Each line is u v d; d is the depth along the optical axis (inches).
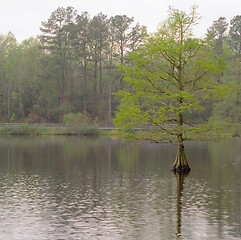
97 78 4114.2
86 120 3235.7
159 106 1373.0
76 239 662.5
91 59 3668.8
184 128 1290.6
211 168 1368.1
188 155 1779.0
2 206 855.7
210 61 1236.5
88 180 1146.0
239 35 3624.5
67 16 3769.7
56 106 3986.2
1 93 4087.1
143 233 689.6
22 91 4042.8
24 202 888.9
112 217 776.3
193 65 1242.6
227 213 801.6
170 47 1220.5
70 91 3946.9
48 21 3759.8
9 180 1145.4
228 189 1016.9
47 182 1115.9
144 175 1230.3
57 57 3703.3
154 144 2404.0
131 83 1296.8
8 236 676.1
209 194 961.5
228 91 1252.5
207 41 1245.7
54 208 838.5
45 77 3782.0
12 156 1732.3
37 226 724.0
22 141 2571.4
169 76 1302.9
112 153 1877.5
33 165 1453.0
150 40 1258.0
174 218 769.6
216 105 2605.8
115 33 3580.2
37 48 3865.7
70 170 1333.7
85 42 3604.8
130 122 1279.5
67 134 3164.4
